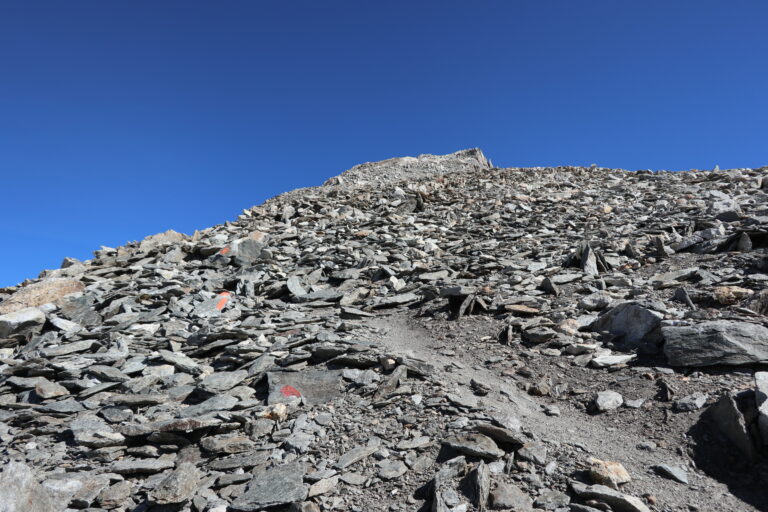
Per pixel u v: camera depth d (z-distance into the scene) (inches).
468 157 2071.9
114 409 326.0
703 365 293.1
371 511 213.8
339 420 291.3
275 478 237.1
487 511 203.3
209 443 274.7
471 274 589.0
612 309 385.1
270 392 330.3
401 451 253.0
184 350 442.6
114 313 562.9
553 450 243.4
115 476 250.8
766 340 291.0
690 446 235.8
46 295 607.8
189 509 226.1
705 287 406.9
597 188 1100.5
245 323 493.0
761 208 644.1
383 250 764.6
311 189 1498.5
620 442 250.1
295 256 767.7
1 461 271.0
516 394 310.5
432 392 310.0
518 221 861.2
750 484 208.5
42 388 360.8
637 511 191.8
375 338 431.8
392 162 1987.0
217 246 787.4
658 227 652.1
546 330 385.7
